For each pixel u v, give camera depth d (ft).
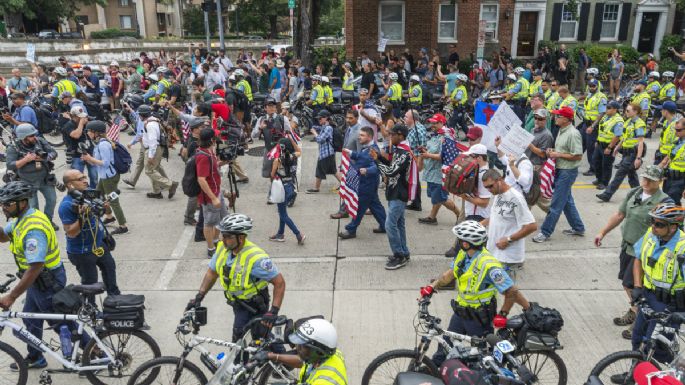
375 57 82.58
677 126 26.08
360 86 59.16
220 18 75.36
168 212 31.81
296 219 30.53
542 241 26.96
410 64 74.08
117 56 102.53
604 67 74.79
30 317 15.71
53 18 149.89
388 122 32.96
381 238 27.89
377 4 80.38
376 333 19.62
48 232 16.35
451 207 28.68
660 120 48.65
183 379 14.96
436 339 15.12
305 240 27.68
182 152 33.35
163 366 14.97
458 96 47.42
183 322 14.85
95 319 15.96
